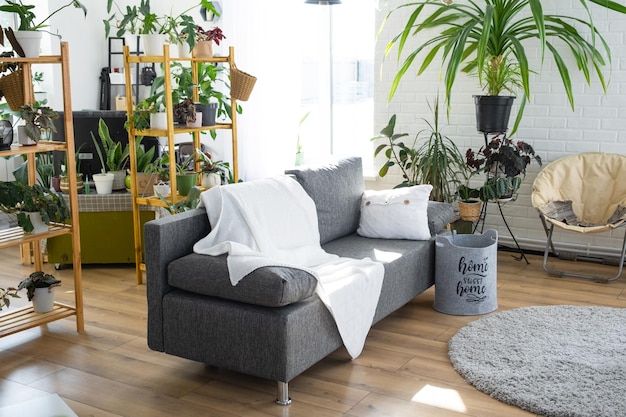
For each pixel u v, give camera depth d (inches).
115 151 213.5
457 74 224.2
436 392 128.7
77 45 275.9
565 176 202.4
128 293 187.3
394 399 126.2
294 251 149.5
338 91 255.0
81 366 142.1
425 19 222.4
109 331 160.6
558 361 138.1
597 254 209.5
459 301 167.0
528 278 195.5
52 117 152.1
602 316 162.7
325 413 121.6
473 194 209.8
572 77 208.7
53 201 155.4
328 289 133.0
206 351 131.3
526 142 217.6
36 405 120.9
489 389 127.6
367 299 142.0
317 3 217.9
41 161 233.5
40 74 269.0
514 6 210.2
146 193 204.1
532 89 214.2
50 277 162.2
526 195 219.1
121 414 122.6
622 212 191.0
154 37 186.9
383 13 232.4
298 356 124.6
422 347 149.0
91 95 283.6
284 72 252.7
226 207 144.0
